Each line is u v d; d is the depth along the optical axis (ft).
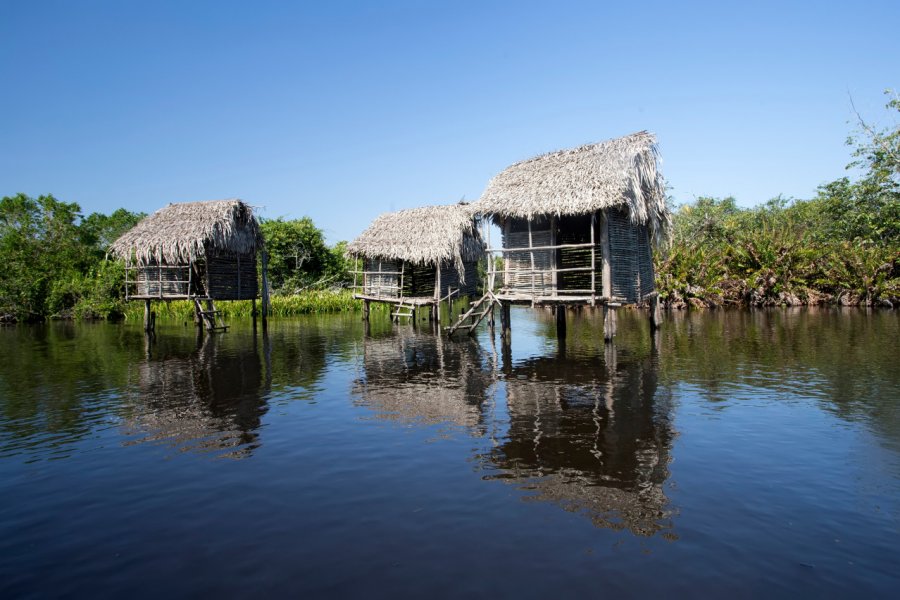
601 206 42.57
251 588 12.61
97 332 73.92
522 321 77.51
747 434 22.82
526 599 11.82
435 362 43.16
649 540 14.30
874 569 12.85
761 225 126.93
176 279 68.03
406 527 15.33
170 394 33.19
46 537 15.46
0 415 28.68
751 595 11.88
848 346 44.75
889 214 92.38
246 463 20.95
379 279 79.20
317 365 42.91
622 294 48.70
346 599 12.02
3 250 107.86
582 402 28.76
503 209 46.93
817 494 16.98
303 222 127.65
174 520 16.29
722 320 69.26
